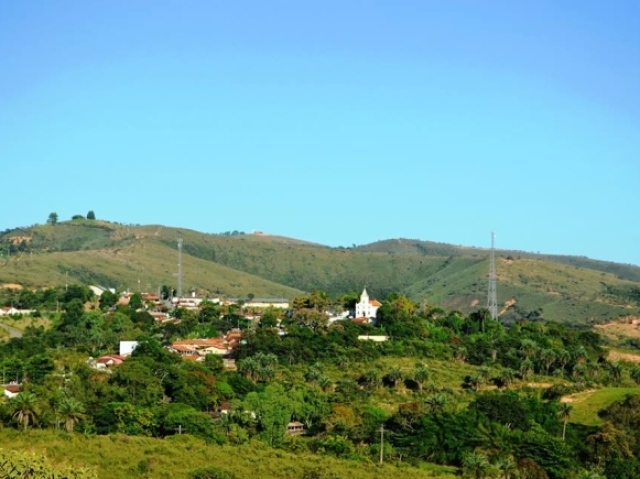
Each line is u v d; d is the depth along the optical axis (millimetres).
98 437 186125
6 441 178000
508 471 187125
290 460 180125
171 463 168000
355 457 192250
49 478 119688
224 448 185625
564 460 195625
